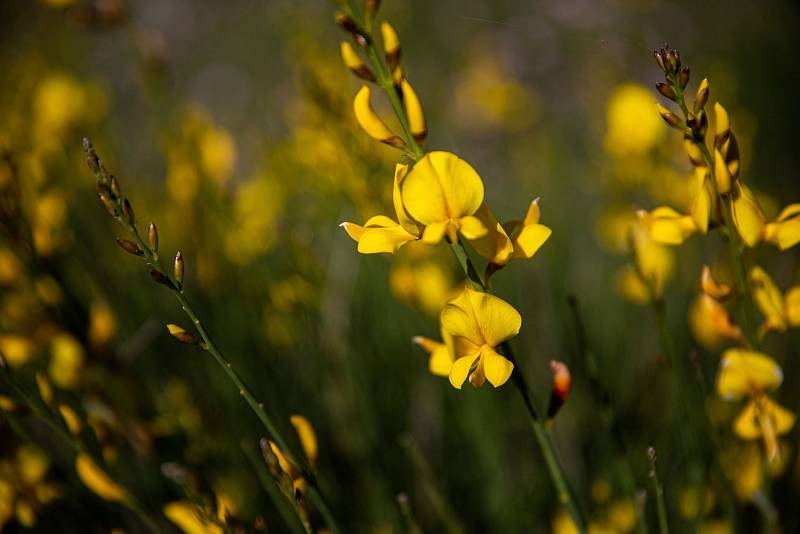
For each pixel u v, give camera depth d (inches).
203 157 32.5
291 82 48.5
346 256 31.0
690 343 31.4
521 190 46.7
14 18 58.7
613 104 35.2
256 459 23.9
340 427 29.2
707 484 25.5
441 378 27.6
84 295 29.6
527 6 71.8
